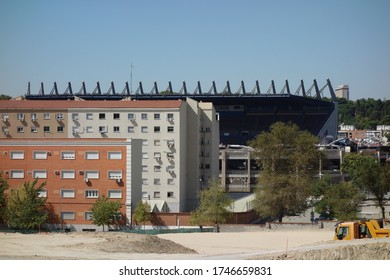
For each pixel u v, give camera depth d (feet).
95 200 636.48
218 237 545.44
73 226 635.66
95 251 378.94
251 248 465.88
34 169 642.22
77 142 640.58
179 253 402.11
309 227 622.54
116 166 638.12
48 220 635.25
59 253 365.20
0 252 367.25
